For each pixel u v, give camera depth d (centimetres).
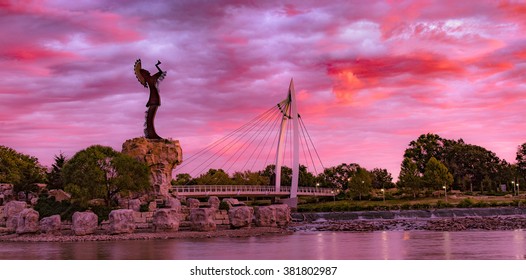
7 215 9756
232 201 12512
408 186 18288
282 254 6078
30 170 13100
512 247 6278
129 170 10512
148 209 10125
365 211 14700
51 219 9088
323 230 10212
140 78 12038
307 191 18225
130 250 6731
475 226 9712
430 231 9344
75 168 10231
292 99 17900
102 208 10119
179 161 11844
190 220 9731
